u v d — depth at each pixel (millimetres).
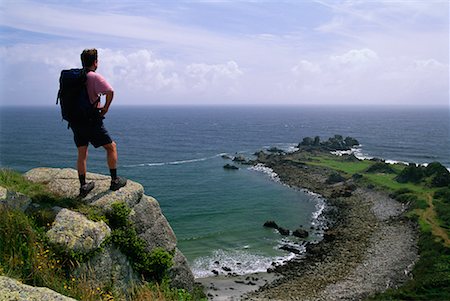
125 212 9430
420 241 46562
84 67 8641
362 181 79875
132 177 87938
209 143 159000
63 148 127125
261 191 77062
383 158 123312
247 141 168375
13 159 103875
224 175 92500
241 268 40594
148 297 8266
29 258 7000
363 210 63156
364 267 40312
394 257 42781
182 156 122562
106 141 9391
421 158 124562
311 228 55156
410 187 72625
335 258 43094
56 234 7773
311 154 117125
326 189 78188
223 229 53562
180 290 10008
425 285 33781
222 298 33344
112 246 8898
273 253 45156
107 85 8633
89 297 6879
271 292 34750
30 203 8453
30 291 5484
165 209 63000
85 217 8641
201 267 40656
